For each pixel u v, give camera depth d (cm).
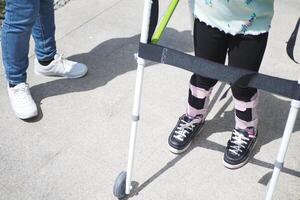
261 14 207
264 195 238
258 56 219
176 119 282
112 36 348
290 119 185
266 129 276
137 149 261
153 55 195
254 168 253
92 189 239
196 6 218
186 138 257
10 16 251
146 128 274
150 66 319
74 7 378
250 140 254
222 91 299
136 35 350
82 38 345
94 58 326
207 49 226
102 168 250
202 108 257
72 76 306
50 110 284
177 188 241
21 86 280
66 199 234
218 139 269
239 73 188
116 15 370
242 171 251
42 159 254
